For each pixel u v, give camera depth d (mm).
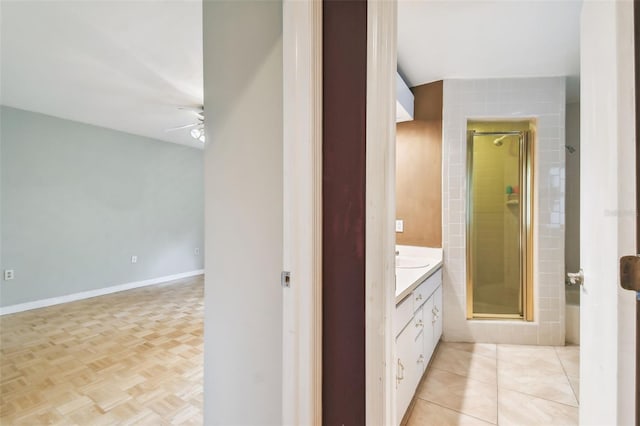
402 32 1989
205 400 1277
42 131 3771
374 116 873
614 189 821
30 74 2674
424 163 2762
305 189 904
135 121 4055
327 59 936
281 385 1021
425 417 1685
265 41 1055
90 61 2447
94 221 4293
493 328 2625
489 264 2879
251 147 1097
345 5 919
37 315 3496
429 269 2133
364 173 889
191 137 4941
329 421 935
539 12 1779
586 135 1072
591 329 1024
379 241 872
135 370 2246
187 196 5578
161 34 2084
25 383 2074
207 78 1244
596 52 966
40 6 1789
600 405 937
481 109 2619
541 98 2570
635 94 766
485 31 1974
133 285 4777
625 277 767
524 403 1810
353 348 907
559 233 2553
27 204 3674
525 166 2711
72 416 1729
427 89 2742
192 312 3623
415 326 1788
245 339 1124
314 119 905
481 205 2895
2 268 3500
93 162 4262
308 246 901
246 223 1115
